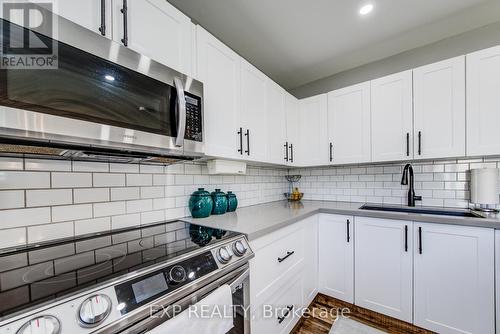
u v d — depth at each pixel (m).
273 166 2.29
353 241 1.77
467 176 1.77
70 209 0.99
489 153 1.47
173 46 1.08
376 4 1.51
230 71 1.43
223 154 1.36
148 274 0.68
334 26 1.73
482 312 1.32
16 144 0.69
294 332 1.56
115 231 1.13
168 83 0.98
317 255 1.92
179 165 1.48
